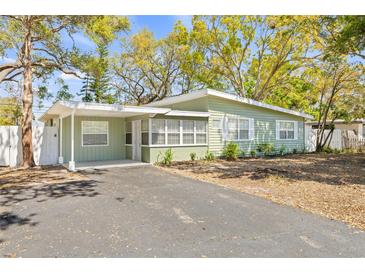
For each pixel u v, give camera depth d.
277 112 16.55
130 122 13.14
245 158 14.07
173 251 3.18
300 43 18.00
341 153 17.59
